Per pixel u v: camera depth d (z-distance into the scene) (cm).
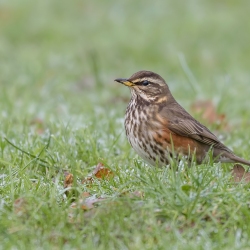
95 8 3378
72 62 2503
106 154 1341
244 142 1473
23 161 1253
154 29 3003
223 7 3406
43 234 967
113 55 2662
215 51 2744
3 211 1017
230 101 1867
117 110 1736
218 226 970
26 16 3170
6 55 2584
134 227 971
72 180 1159
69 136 1390
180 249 914
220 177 1102
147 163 1264
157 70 2477
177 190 1021
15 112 1709
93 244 951
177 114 1262
